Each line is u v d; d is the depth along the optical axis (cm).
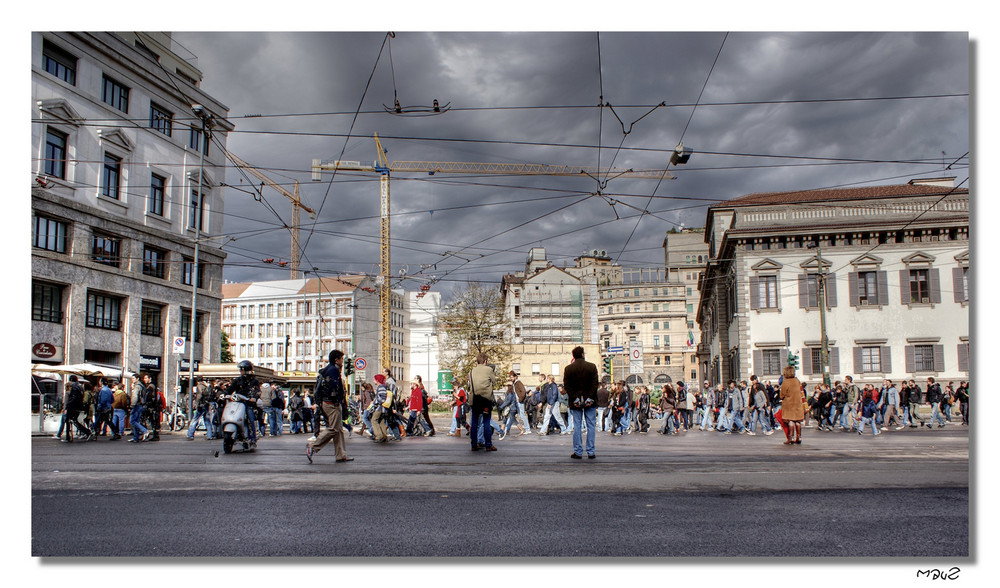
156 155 3853
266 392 2314
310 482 888
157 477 939
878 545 567
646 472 984
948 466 1076
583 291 10156
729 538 588
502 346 6112
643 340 12031
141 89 3756
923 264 4388
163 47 4128
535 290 10119
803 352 4412
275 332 10575
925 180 5153
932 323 4334
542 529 619
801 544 568
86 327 3394
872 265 4428
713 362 6481
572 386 1215
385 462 1154
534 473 974
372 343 10725
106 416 2097
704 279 6188
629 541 577
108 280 3512
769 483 879
